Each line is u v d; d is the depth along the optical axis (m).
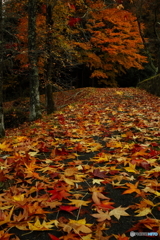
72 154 3.34
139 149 3.24
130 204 2.02
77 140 4.09
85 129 4.94
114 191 2.28
